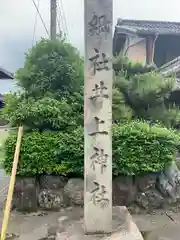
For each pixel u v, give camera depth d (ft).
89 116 10.37
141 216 14.12
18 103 16.35
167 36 36.91
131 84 18.42
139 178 15.15
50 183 14.76
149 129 15.05
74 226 11.29
